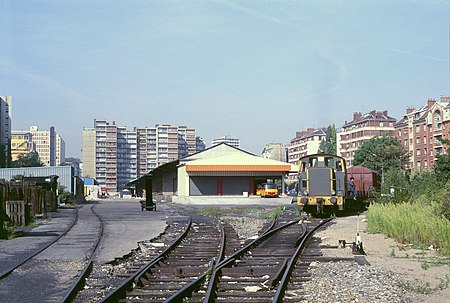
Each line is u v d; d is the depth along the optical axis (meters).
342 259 15.65
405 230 20.36
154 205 50.25
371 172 48.66
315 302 9.95
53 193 47.78
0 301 10.30
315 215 37.78
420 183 35.25
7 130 182.25
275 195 79.12
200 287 11.16
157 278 12.42
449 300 10.23
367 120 141.50
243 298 10.22
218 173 79.38
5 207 29.12
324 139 177.62
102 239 22.39
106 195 150.12
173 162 83.75
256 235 24.28
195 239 22.42
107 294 10.17
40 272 13.81
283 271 12.49
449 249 16.31
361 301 10.02
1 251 18.38
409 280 12.36
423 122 111.75
